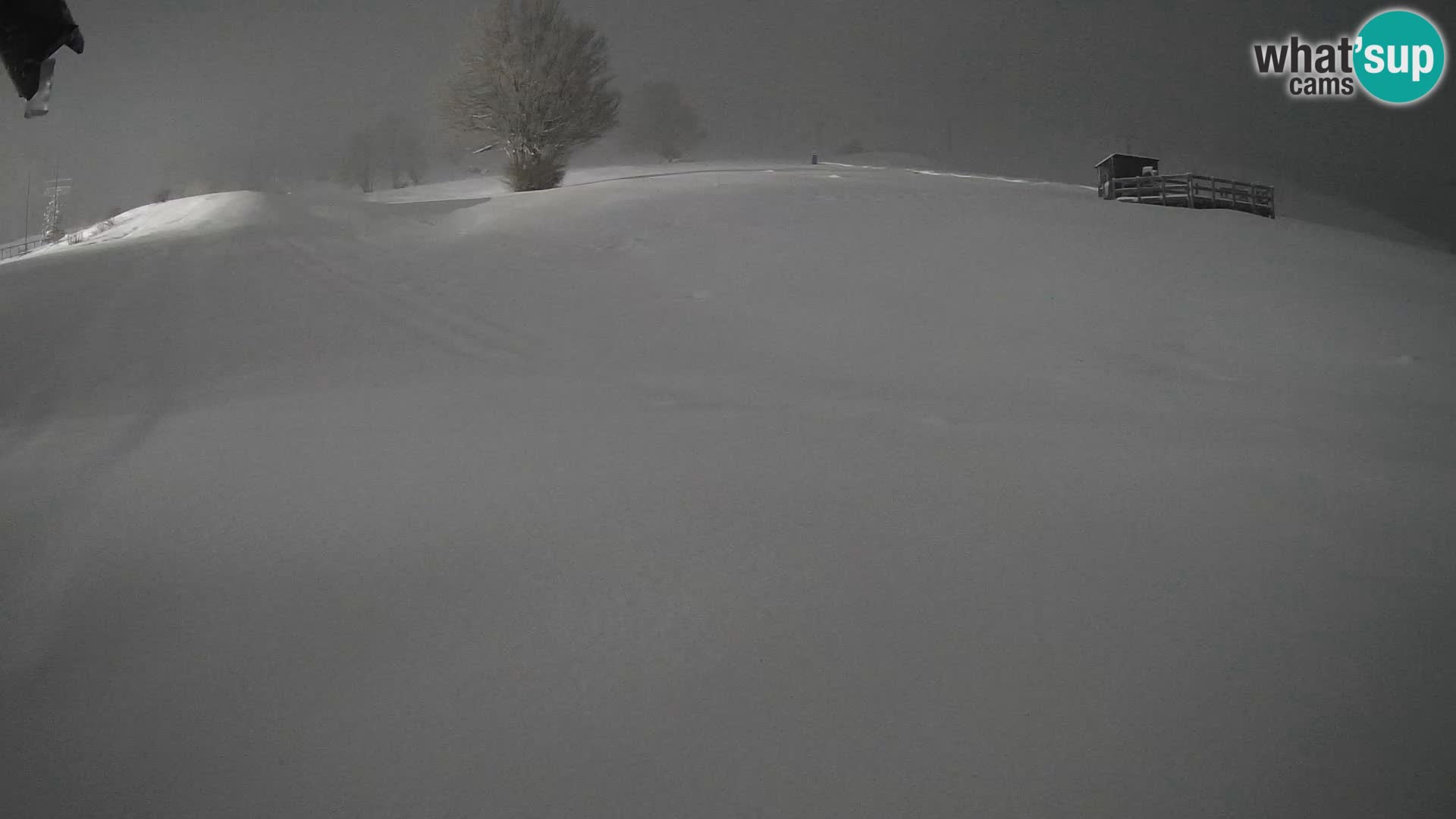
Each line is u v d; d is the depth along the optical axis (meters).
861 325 10.69
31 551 3.71
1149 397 8.22
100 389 7.41
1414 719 2.68
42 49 1.69
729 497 4.53
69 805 2.21
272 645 2.94
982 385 8.40
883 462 5.31
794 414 6.60
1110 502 4.68
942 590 3.48
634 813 2.21
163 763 2.37
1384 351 10.84
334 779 2.32
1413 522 4.55
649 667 2.86
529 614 3.19
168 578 3.44
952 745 2.49
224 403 6.90
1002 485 4.91
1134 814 2.24
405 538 3.90
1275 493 4.97
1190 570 3.77
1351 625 3.30
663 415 6.45
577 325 10.25
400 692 2.69
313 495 4.50
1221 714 2.68
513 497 4.48
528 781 2.32
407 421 6.18
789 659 2.92
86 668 2.79
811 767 2.38
